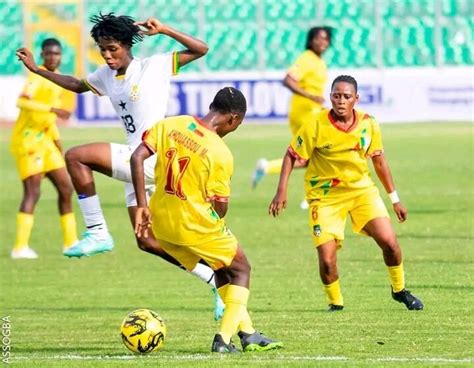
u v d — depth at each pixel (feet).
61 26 308.40
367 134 86.99
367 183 88.63
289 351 73.00
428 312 87.71
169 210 71.05
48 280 113.19
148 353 73.26
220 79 284.82
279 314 89.20
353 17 316.60
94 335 82.74
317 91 159.53
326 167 87.76
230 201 176.14
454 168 206.18
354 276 107.34
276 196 86.89
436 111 287.07
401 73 291.17
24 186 130.41
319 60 159.53
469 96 287.48
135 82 84.99
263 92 291.38
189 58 86.07
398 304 92.02
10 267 122.52
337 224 88.53
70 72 307.58
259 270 113.80
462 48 314.76
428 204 162.20
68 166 86.58
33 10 309.63
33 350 76.33
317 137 86.79
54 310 95.50
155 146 70.64
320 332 80.43
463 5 315.58
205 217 70.95
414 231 136.87
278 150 239.91
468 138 255.29
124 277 114.21
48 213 171.01
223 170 70.13
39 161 128.67
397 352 72.33
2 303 99.76
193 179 70.38
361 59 315.37
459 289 98.02
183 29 319.88
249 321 73.61
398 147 240.94
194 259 73.41
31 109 126.93
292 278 108.58
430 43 314.96
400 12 315.78
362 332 80.07
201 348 75.41
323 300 95.86
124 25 83.56
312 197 88.89
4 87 292.81
